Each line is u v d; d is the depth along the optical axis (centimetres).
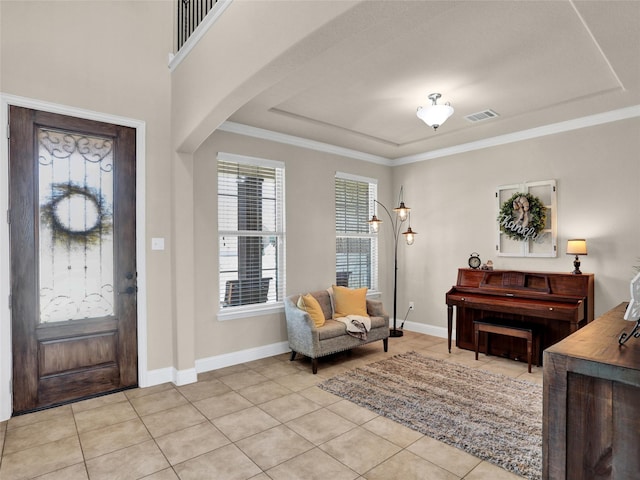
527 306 367
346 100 347
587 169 388
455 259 497
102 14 316
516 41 247
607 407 134
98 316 315
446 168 507
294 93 318
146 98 337
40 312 289
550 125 411
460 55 265
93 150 312
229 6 250
